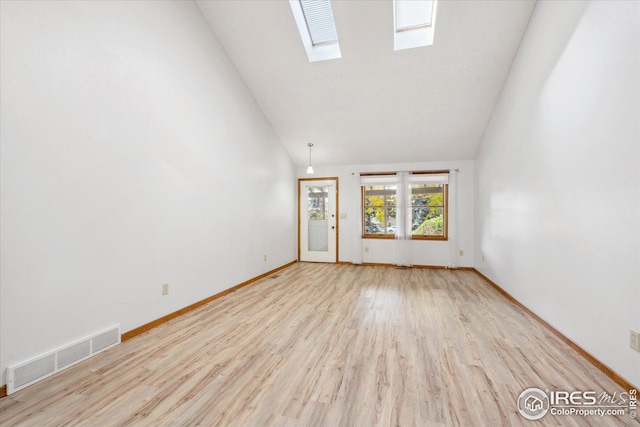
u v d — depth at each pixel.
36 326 1.78
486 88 3.83
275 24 3.32
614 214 1.76
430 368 1.92
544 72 2.63
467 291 3.89
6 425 1.40
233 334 2.47
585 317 2.05
